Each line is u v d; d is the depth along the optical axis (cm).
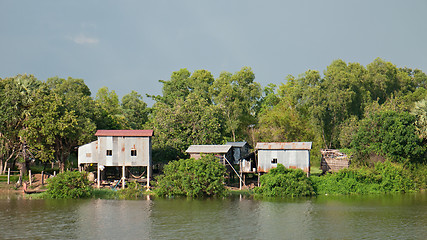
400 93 11688
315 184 7125
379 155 7800
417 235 4331
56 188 6462
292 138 10306
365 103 10331
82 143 7838
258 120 11150
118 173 8300
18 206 5784
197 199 6512
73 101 8400
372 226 4709
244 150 8444
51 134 7406
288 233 4412
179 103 9375
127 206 5847
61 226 4669
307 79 10212
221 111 9831
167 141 8462
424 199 6544
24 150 7594
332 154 8031
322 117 9956
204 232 4441
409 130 7612
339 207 5828
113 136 7250
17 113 7588
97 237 4247
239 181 8212
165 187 6762
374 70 11419
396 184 7356
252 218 5106
